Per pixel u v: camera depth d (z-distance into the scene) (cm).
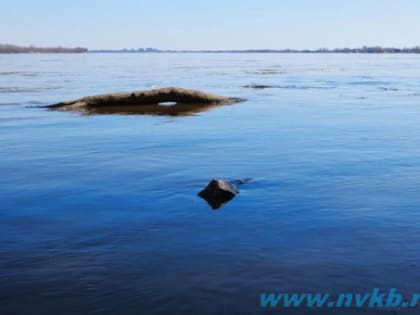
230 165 1079
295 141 1409
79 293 481
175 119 2047
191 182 927
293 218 707
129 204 791
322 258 559
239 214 730
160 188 888
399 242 606
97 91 3600
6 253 586
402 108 2397
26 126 1809
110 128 1759
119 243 618
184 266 542
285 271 525
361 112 2217
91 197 834
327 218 704
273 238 627
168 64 12706
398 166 1048
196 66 10956
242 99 2959
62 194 853
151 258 566
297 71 8106
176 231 660
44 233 658
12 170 1046
